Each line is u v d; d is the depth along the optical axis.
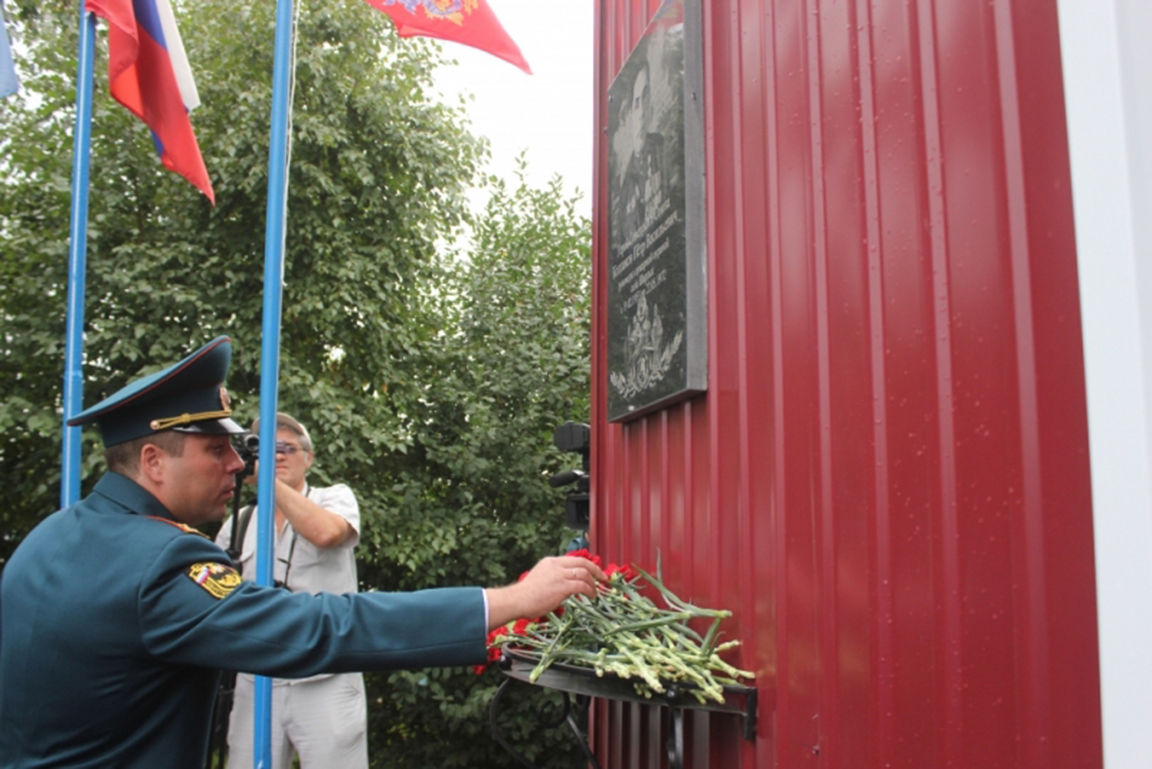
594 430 3.31
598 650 1.90
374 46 6.77
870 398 1.35
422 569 6.46
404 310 6.95
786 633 1.63
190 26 6.51
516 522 6.73
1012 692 1.03
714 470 2.02
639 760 2.59
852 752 1.38
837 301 1.46
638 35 2.88
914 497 1.23
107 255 6.06
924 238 1.22
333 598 1.54
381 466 6.69
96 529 1.57
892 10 1.32
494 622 1.58
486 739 6.29
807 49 1.60
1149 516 0.83
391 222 6.66
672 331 2.21
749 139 1.88
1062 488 0.96
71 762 1.46
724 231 2.01
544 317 7.18
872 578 1.33
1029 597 1.01
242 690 3.22
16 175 6.02
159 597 1.48
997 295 1.07
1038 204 1.01
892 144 1.31
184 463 1.65
